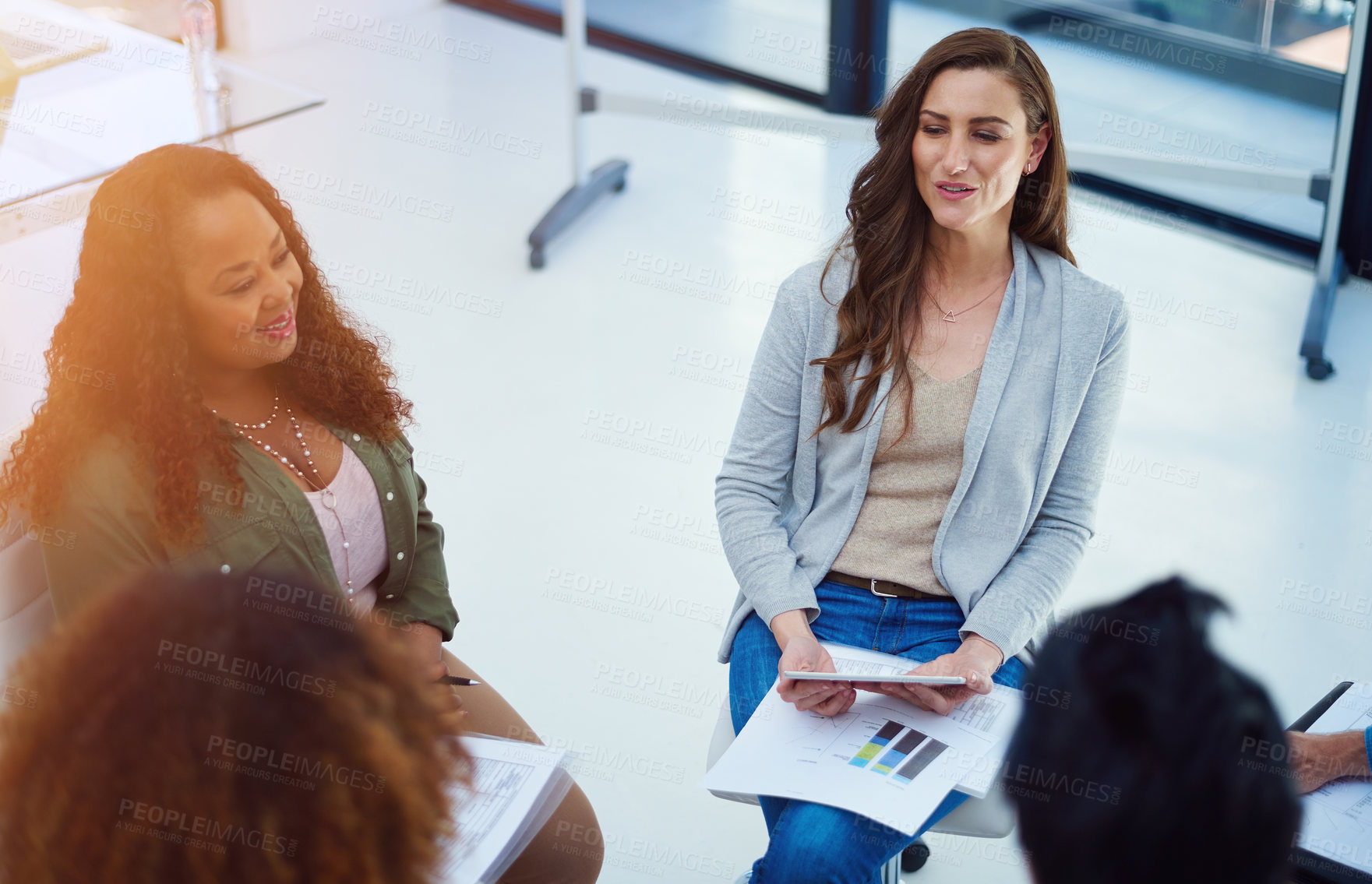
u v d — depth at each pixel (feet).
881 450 5.21
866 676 4.46
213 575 2.11
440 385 9.96
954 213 4.95
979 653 4.85
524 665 7.38
